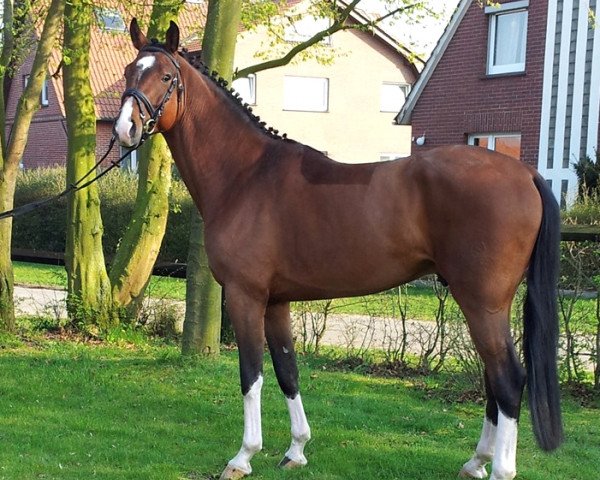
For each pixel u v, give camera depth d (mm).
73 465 4520
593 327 6363
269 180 4273
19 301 9727
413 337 7734
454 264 3824
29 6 8492
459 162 3844
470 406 5934
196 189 4531
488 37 15055
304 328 7852
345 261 4062
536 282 3830
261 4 9633
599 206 11586
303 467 4512
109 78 23938
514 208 3744
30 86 7949
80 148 8422
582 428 5332
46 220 17156
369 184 4020
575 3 13695
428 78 16078
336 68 27156
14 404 5746
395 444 4961
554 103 14055
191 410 5664
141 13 9188
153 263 8898
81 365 7000
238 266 4273
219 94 4500
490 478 3854
